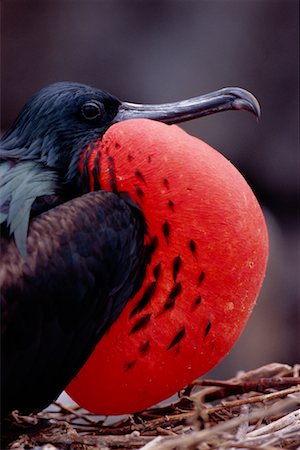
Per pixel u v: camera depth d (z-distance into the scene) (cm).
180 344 296
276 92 471
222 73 474
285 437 296
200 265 295
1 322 292
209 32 477
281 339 435
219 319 296
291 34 471
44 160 300
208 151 297
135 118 302
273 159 469
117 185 297
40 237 294
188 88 475
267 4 472
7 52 502
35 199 297
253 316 428
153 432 303
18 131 302
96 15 489
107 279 295
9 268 293
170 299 296
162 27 482
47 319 293
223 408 303
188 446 291
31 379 294
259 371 315
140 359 297
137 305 296
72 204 295
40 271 293
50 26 495
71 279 293
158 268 296
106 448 296
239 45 474
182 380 299
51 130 300
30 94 500
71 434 298
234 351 417
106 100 302
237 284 296
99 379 299
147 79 480
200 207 295
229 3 476
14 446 298
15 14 503
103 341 298
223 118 464
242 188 297
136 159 296
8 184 297
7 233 294
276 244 448
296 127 469
